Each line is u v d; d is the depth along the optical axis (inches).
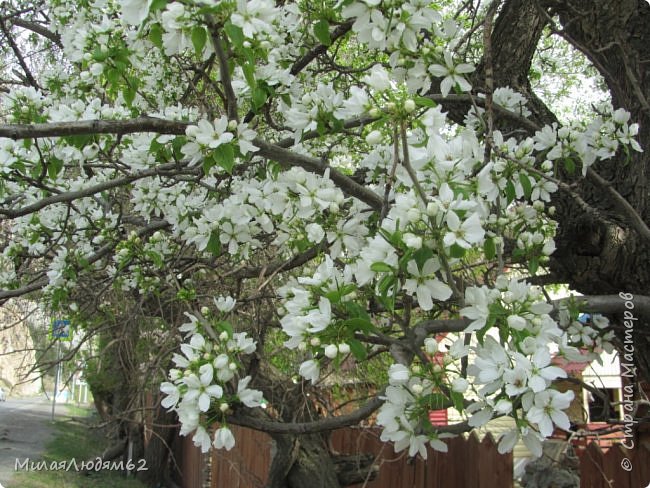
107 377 237.8
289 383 152.1
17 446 334.3
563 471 160.1
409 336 68.4
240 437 235.5
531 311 58.3
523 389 51.6
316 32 91.5
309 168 84.1
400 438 59.2
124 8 62.9
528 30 131.9
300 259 106.8
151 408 130.5
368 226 90.0
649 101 106.4
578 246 110.4
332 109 83.7
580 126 91.7
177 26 62.0
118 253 117.7
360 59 170.1
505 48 132.6
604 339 94.8
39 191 129.3
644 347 107.3
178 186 118.1
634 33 110.3
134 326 145.3
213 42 63.9
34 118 102.1
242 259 121.0
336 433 189.2
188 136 73.5
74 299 149.1
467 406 60.3
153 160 109.0
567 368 121.3
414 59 75.3
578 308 82.4
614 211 108.0
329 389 180.1
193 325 84.7
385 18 68.6
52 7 144.9
